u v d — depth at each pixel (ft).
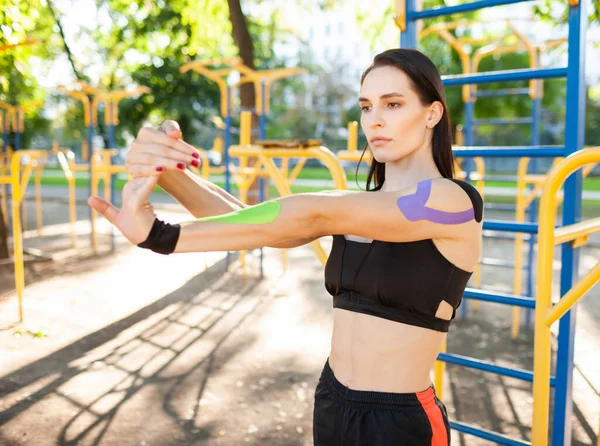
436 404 4.14
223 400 11.20
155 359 13.34
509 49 20.07
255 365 13.07
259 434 9.89
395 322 3.94
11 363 12.87
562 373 6.93
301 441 9.69
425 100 4.09
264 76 23.91
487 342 15.25
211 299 18.92
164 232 3.10
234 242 3.27
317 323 16.37
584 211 43.37
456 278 3.89
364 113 4.28
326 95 135.03
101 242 29.94
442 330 4.02
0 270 22.68
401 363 3.96
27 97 48.37
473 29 54.03
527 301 7.10
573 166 5.25
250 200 26.68
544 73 7.07
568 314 6.84
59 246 28.66
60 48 57.98
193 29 40.37
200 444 9.52
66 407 10.73
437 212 3.63
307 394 11.53
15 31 22.36
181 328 15.76
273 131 126.93
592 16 21.04
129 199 3.06
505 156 7.31
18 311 16.90
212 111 79.92
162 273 22.74
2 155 32.94
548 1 21.80
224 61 23.57
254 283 21.26
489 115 69.31
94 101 27.81
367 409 3.98
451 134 4.29
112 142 29.19
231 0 31.17
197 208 4.33
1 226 24.06
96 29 57.11
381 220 3.53
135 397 11.25
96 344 14.29
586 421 10.62
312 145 7.66
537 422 5.57
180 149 3.06
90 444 9.41
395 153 4.13
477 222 3.81
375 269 3.92
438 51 54.13
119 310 17.40
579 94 6.81
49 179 85.66
